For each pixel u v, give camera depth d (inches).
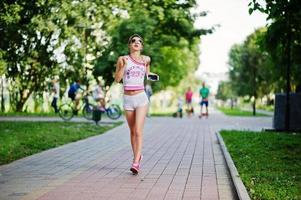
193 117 1464.1
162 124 1034.7
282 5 570.6
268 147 547.8
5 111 1428.4
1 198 293.0
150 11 751.7
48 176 370.0
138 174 382.0
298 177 354.3
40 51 1026.1
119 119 1143.0
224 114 1797.5
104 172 390.0
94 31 1302.9
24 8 628.1
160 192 314.2
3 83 1396.4
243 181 338.0
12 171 391.5
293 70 837.8
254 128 943.7
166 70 1934.1
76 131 744.3
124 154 503.5
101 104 1128.2
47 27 661.9
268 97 2918.3
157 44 1439.5
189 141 657.0
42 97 1437.0
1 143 549.3
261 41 748.6
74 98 1130.7
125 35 1366.9
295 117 800.3
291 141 610.9
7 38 661.3
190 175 379.6
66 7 639.1
